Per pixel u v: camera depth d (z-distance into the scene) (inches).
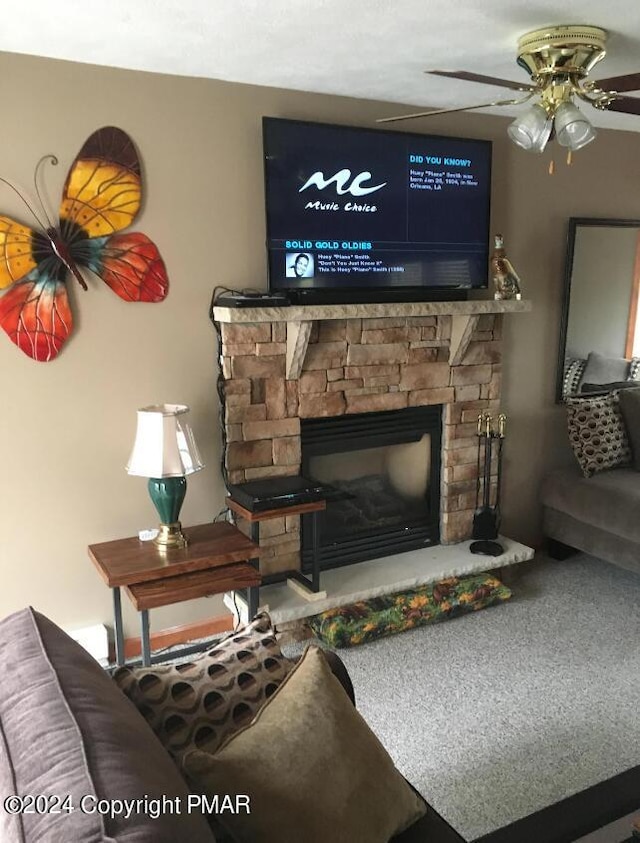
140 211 109.7
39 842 36.5
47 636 56.9
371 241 124.9
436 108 131.6
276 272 117.4
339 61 102.4
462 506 146.6
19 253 102.4
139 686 60.2
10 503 107.9
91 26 86.7
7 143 99.8
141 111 107.3
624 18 84.2
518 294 137.5
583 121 84.4
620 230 158.6
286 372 121.7
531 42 88.8
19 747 44.3
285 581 128.1
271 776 52.6
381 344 130.1
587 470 152.9
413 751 96.2
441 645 123.1
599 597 141.7
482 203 134.6
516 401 156.0
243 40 92.4
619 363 164.1
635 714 104.1
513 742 98.0
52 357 107.1
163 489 104.7
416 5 79.9
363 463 141.7
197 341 117.6
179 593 99.7
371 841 54.9
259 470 123.2
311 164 117.0
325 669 62.3
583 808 63.5
